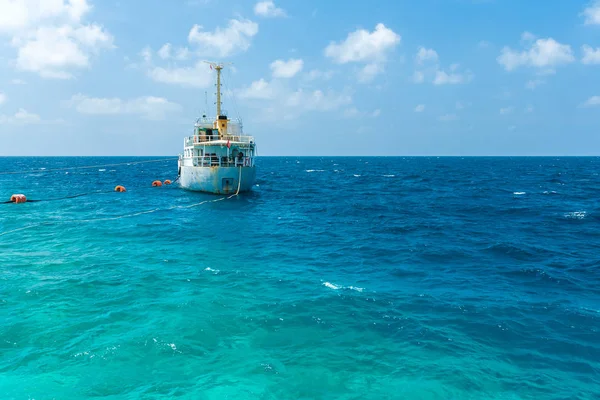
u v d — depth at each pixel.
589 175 95.88
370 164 194.50
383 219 31.75
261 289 15.15
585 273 17.45
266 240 23.98
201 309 13.10
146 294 14.41
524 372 9.77
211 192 43.47
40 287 14.99
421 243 23.12
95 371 9.55
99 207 37.47
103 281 15.78
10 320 12.14
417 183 71.62
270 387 9.06
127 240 23.56
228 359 10.19
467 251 21.22
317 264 18.83
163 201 41.50
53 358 10.07
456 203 41.66
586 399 8.78
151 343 10.84
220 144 43.72
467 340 11.27
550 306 13.66
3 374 9.38
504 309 13.39
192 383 9.16
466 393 8.93
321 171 119.88
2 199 44.38
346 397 8.74
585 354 10.58
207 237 24.59
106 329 11.62
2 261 18.62
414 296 14.55
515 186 63.75
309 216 33.22
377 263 19.05
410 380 9.38
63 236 24.48
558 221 30.44
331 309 13.27
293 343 11.03
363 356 10.41
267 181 74.81
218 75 46.84
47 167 140.00
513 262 19.19
